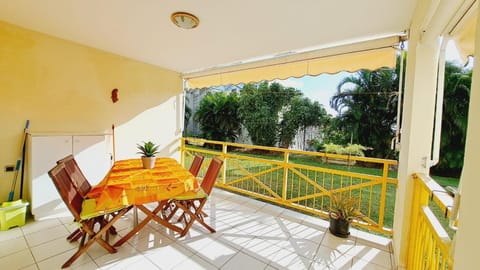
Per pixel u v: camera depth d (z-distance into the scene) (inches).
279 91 385.1
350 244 88.3
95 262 72.8
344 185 209.3
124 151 140.6
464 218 25.7
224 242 87.4
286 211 119.1
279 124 382.6
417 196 63.3
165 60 141.0
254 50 116.1
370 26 84.0
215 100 413.4
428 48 64.5
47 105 108.6
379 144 311.0
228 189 154.6
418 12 64.6
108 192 72.1
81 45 117.8
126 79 138.9
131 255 77.2
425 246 54.4
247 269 72.6
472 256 23.2
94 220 76.0
